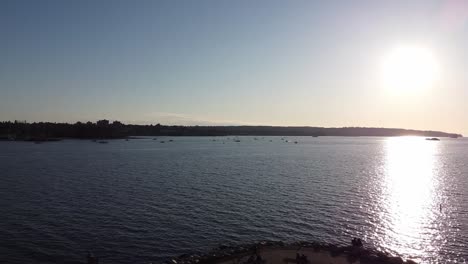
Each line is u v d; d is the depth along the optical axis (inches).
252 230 2447.1
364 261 1845.5
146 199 3314.5
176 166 6102.4
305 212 2908.5
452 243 2268.7
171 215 2768.2
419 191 3986.2
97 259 1843.0
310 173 5300.2
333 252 1958.7
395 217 2829.7
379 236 2384.4
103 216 2719.0
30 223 2527.1
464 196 3703.3
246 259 1852.9
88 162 6604.3
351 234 2412.6
